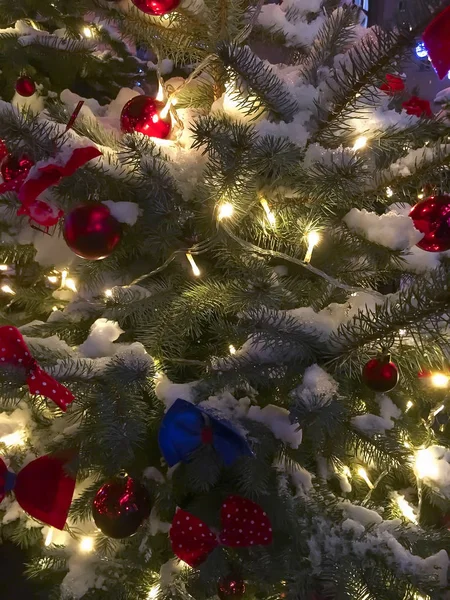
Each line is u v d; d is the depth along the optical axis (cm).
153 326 63
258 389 65
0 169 61
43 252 67
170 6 49
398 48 45
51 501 57
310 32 72
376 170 55
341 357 53
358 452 67
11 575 83
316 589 56
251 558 61
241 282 61
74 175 53
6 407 67
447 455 65
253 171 52
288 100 54
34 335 65
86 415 57
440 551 59
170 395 55
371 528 60
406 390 71
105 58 88
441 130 57
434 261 58
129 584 65
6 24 84
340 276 64
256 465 57
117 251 65
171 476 64
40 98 83
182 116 66
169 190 55
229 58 48
